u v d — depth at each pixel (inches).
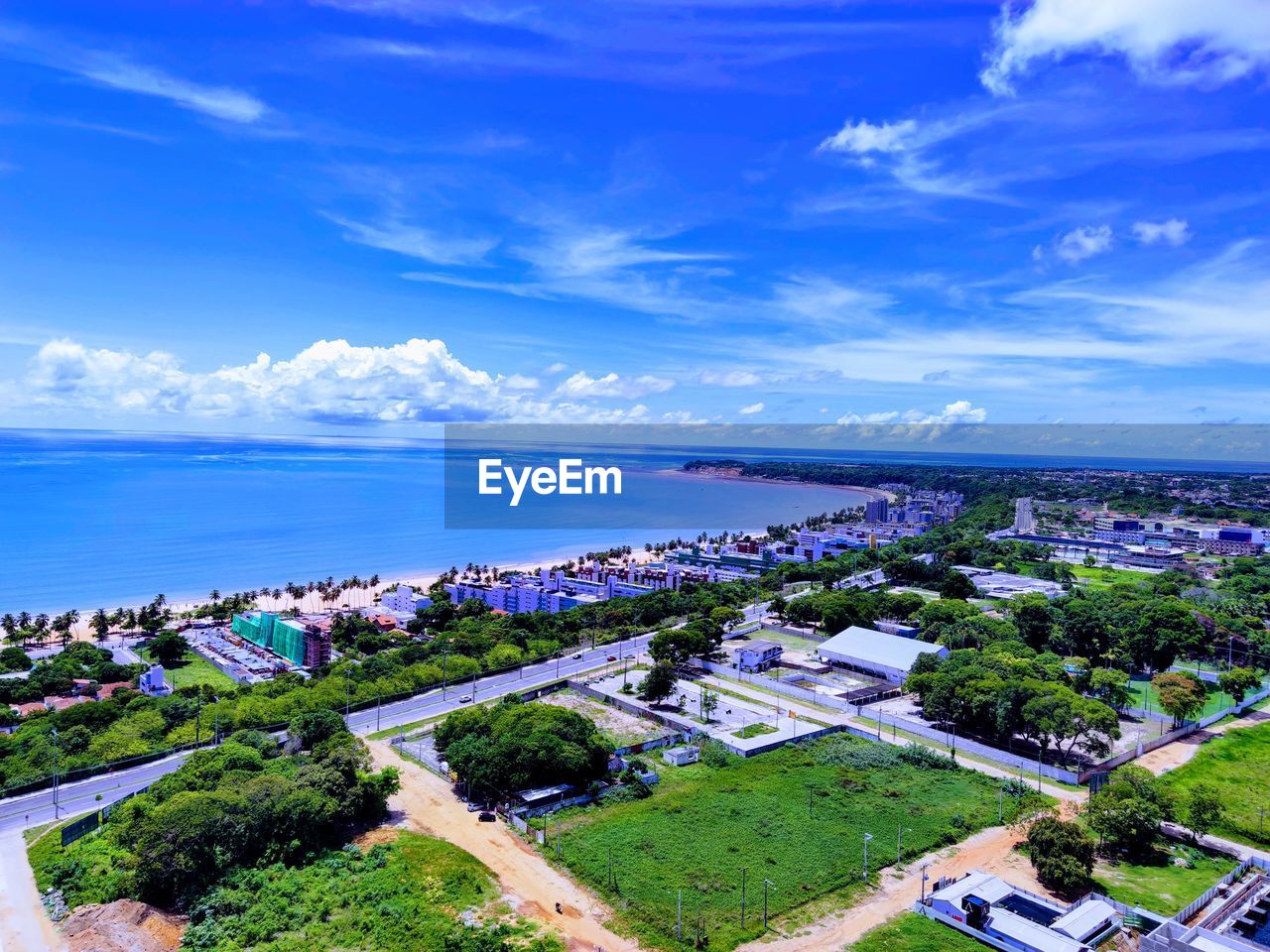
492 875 3280.0
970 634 6579.7
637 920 2940.5
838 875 3253.0
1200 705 5132.9
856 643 6727.4
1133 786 3666.3
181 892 3056.1
